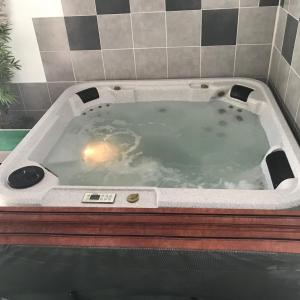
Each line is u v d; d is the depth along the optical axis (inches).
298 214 45.4
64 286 51.1
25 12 93.6
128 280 48.7
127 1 90.9
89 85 101.1
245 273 45.4
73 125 94.5
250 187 69.8
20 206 52.2
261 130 87.3
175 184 72.6
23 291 53.2
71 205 54.1
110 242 44.2
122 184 72.9
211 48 96.5
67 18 94.2
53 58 101.0
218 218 45.1
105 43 97.7
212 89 97.6
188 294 50.6
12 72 101.6
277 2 88.6
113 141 88.5
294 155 64.4
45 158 78.4
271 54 96.1
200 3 89.9
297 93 75.0
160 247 43.6
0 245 45.8
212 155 82.0
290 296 48.6
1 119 110.7
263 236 42.9
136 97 101.3
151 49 98.0
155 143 87.4
